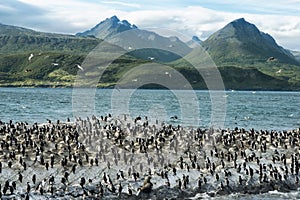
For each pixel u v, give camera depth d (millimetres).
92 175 36344
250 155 43875
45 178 34781
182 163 39438
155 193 34688
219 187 36969
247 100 185500
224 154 43469
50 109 113250
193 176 37781
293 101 186875
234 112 120375
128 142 45750
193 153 43312
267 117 107000
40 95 187625
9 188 31922
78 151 41625
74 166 36438
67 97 174625
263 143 48375
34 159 38188
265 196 36938
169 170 38375
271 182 38938
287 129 82312
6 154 39281
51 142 44719
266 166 41438
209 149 45438
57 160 38938
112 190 34062
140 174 37094
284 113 121312
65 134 47906
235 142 49625
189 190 35938
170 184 35938
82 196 33000
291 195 37500
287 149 47781
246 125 87500
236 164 40906
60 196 32500
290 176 40281
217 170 39469
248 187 37875
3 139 45375
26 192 32281
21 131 51125
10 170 35688
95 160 38125
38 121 82062
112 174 36781
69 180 35062
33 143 43219
